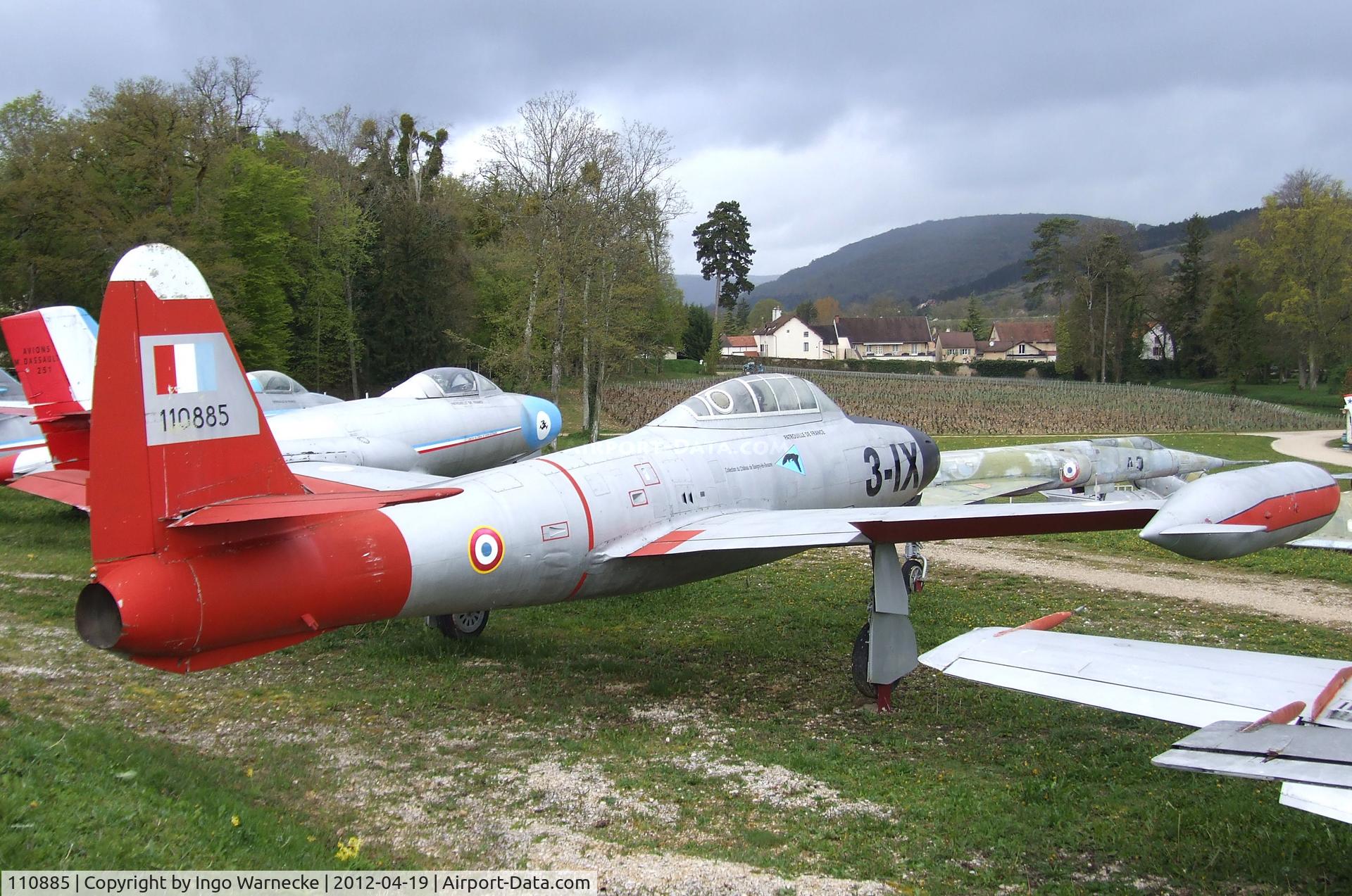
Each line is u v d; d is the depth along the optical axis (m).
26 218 35.53
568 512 9.48
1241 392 77.12
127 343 6.49
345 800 6.75
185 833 5.42
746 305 159.25
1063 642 7.06
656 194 41.06
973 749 8.37
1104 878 5.95
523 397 19.22
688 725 8.90
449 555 8.45
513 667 10.66
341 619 7.81
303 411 15.97
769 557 11.42
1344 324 72.25
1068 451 21.41
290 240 47.31
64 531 18.05
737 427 11.93
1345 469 34.06
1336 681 6.03
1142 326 86.69
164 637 6.59
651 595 14.55
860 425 13.37
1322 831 6.43
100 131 38.34
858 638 9.73
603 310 40.94
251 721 8.38
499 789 7.13
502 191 55.78
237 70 53.72
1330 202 72.00
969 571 16.59
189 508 6.77
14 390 22.05
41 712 7.74
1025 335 135.88
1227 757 4.62
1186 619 13.05
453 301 54.88
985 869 6.05
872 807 7.01
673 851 6.14
